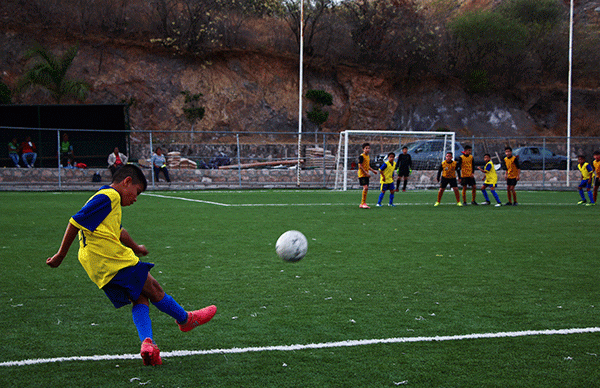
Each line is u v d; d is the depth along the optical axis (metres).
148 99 35.84
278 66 40.81
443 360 3.51
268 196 18.20
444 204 15.92
